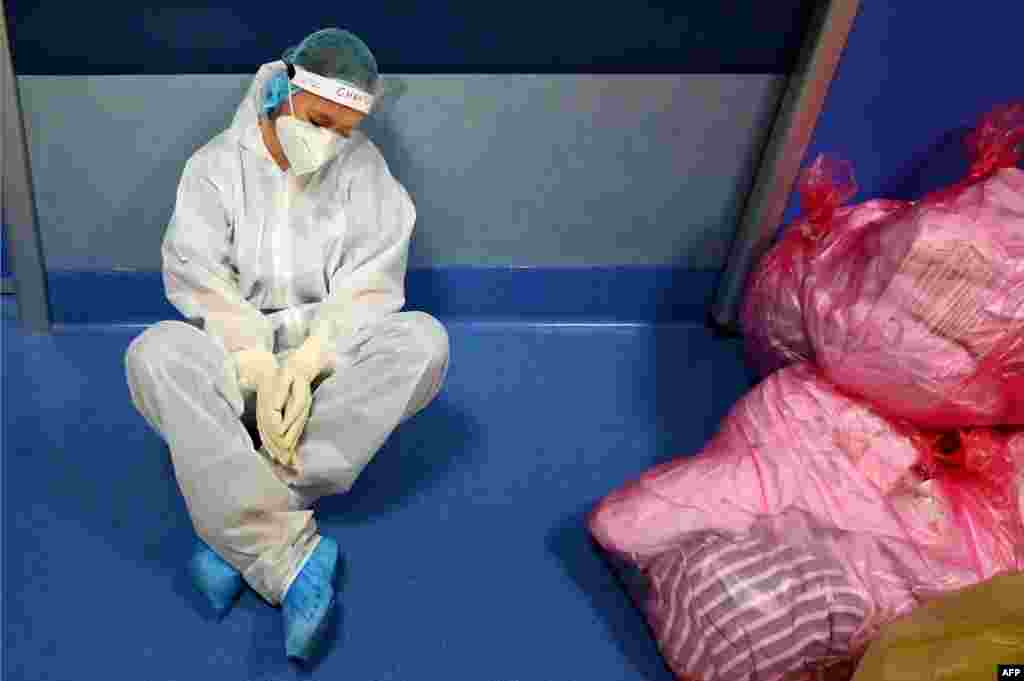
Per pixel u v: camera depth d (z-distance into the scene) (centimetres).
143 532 125
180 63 127
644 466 143
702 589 107
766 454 119
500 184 146
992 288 113
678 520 116
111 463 132
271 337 119
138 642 113
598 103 138
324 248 120
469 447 141
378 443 116
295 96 108
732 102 141
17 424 136
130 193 140
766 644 104
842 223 136
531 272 157
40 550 121
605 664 117
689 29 131
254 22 123
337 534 127
